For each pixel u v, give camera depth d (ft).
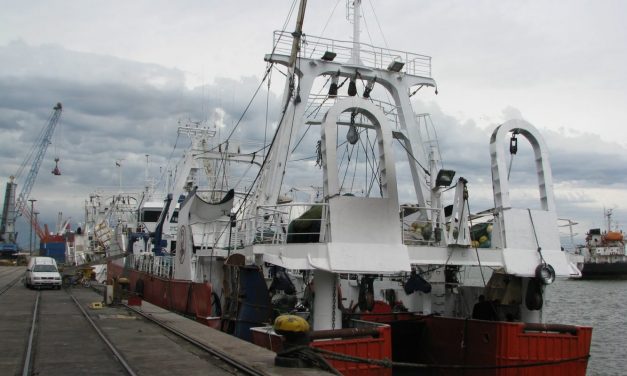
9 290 109.81
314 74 56.70
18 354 38.86
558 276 44.75
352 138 45.60
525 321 47.01
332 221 40.34
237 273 53.36
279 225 48.70
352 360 34.40
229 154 82.74
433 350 50.96
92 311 69.15
